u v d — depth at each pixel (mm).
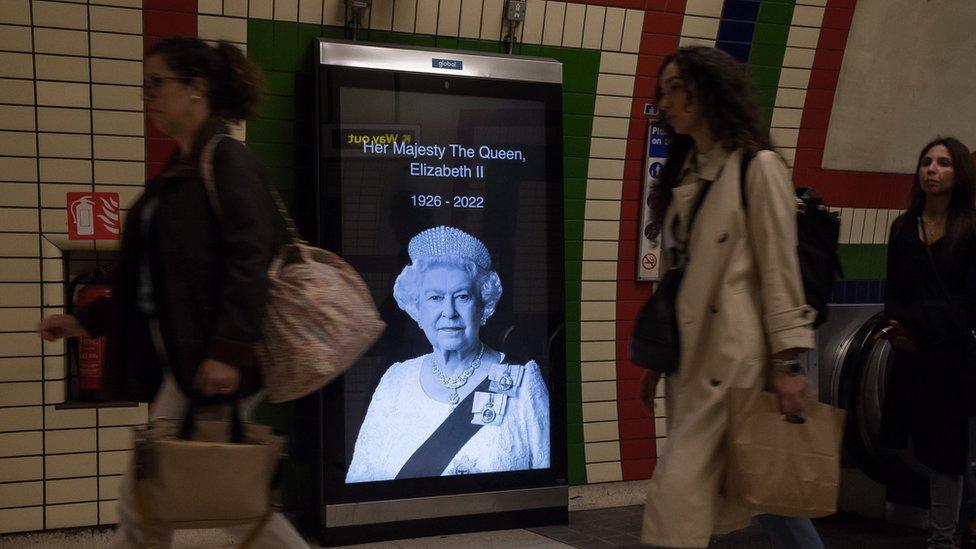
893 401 4578
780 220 2645
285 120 4672
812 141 5809
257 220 2520
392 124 4512
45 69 4277
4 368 4266
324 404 4418
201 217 2543
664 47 5344
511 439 4777
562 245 4875
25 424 4297
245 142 4617
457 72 4633
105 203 4398
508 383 4773
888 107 5949
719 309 2686
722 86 2748
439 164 4613
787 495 2561
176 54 2627
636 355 2838
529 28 5055
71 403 4414
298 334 2570
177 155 2711
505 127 4746
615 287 5426
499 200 4742
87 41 4324
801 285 2645
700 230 2756
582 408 5355
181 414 2650
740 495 2584
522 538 4676
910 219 4586
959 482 4410
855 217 6035
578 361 5348
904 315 4398
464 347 4684
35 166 4297
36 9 4238
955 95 6141
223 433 2500
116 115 4395
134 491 2436
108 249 4449
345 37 4734
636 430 5496
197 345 2521
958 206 4465
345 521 4445
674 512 2594
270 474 2486
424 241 4590
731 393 2602
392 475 4539
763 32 5543
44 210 4320
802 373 2633
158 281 2568
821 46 5672
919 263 4461
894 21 5750
